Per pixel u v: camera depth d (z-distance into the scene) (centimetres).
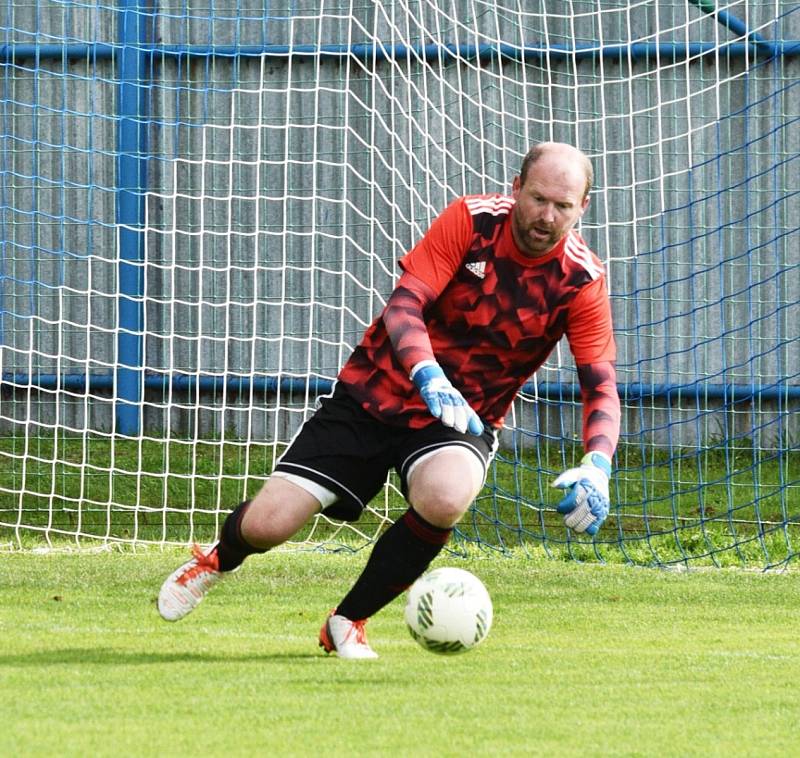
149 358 4391
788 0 4241
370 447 1582
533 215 1455
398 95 4291
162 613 1680
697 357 4294
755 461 3669
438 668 1511
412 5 4222
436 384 1440
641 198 4284
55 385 4378
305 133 4394
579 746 1123
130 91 4341
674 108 4266
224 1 4394
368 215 4381
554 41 4262
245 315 4412
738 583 2489
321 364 4428
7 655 1548
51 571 2492
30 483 3712
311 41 4366
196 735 1129
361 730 1163
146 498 3625
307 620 1958
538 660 1606
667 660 1630
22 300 4409
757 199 4269
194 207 4400
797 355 4306
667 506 3609
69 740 1096
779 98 4241
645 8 4262
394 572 1546
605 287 1589
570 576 2562
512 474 3775
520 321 1548
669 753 1108
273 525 1578
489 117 4228
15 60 4375
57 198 4412
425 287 1522
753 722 1248
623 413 4262
